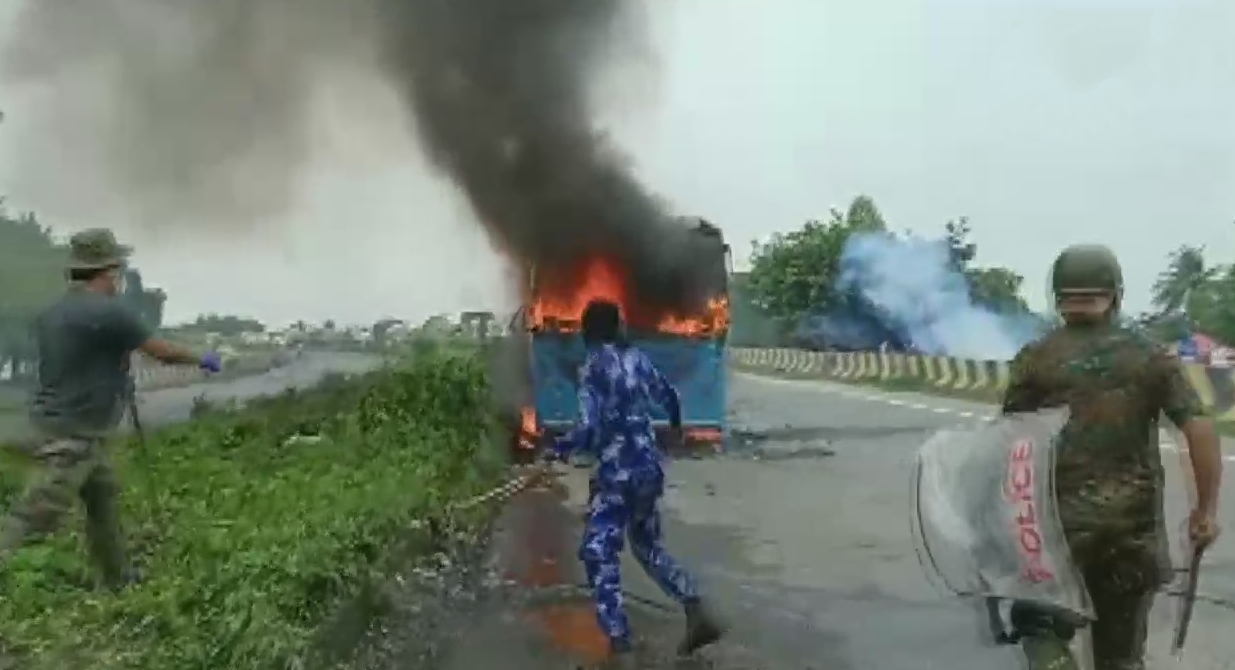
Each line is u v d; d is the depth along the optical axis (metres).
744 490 11.56
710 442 14.88
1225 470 12.51
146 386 26.80
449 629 6.16
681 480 12.28
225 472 10.36
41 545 7.09
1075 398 4.04
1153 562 4.01
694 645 5.79
